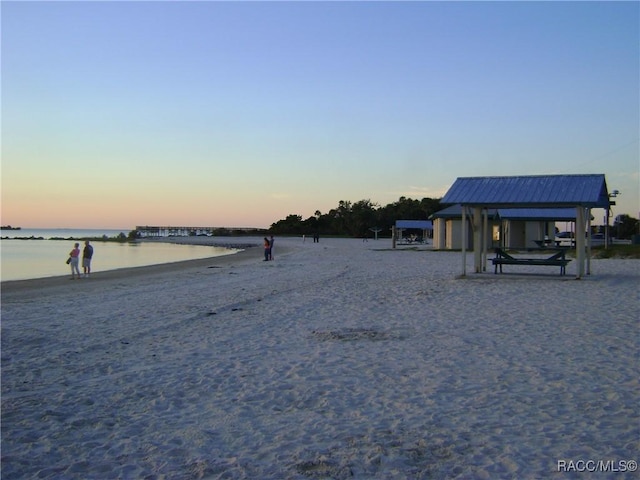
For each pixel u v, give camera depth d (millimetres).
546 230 44906
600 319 11234
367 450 5121
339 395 6742
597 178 19109
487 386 6938
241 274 25531
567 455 4895
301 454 5070
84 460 5070
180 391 7066
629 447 5043
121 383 7465
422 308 13281
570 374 7352
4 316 13453
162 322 12117
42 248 77812
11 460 5102
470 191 19719
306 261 34156
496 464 4762
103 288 20891
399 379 7332
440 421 5797
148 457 5109
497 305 13445
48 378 7781
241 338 10211
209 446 5332
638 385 6805
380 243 66875
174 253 59438
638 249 34281
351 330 10734
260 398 6730
